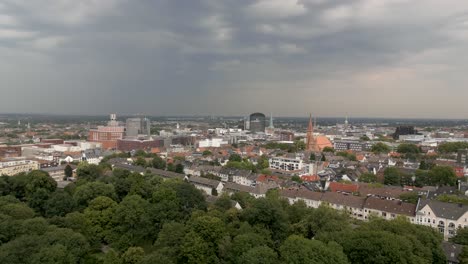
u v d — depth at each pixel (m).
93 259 142.12
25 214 151.75
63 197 171.75
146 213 157.12
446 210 177.88
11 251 114.94
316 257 107.44
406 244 116.12
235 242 124.69
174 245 131.50
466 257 125.25
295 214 163.12
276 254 115.38
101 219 157.62
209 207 182.00
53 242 124.19
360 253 116.88
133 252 125.25
